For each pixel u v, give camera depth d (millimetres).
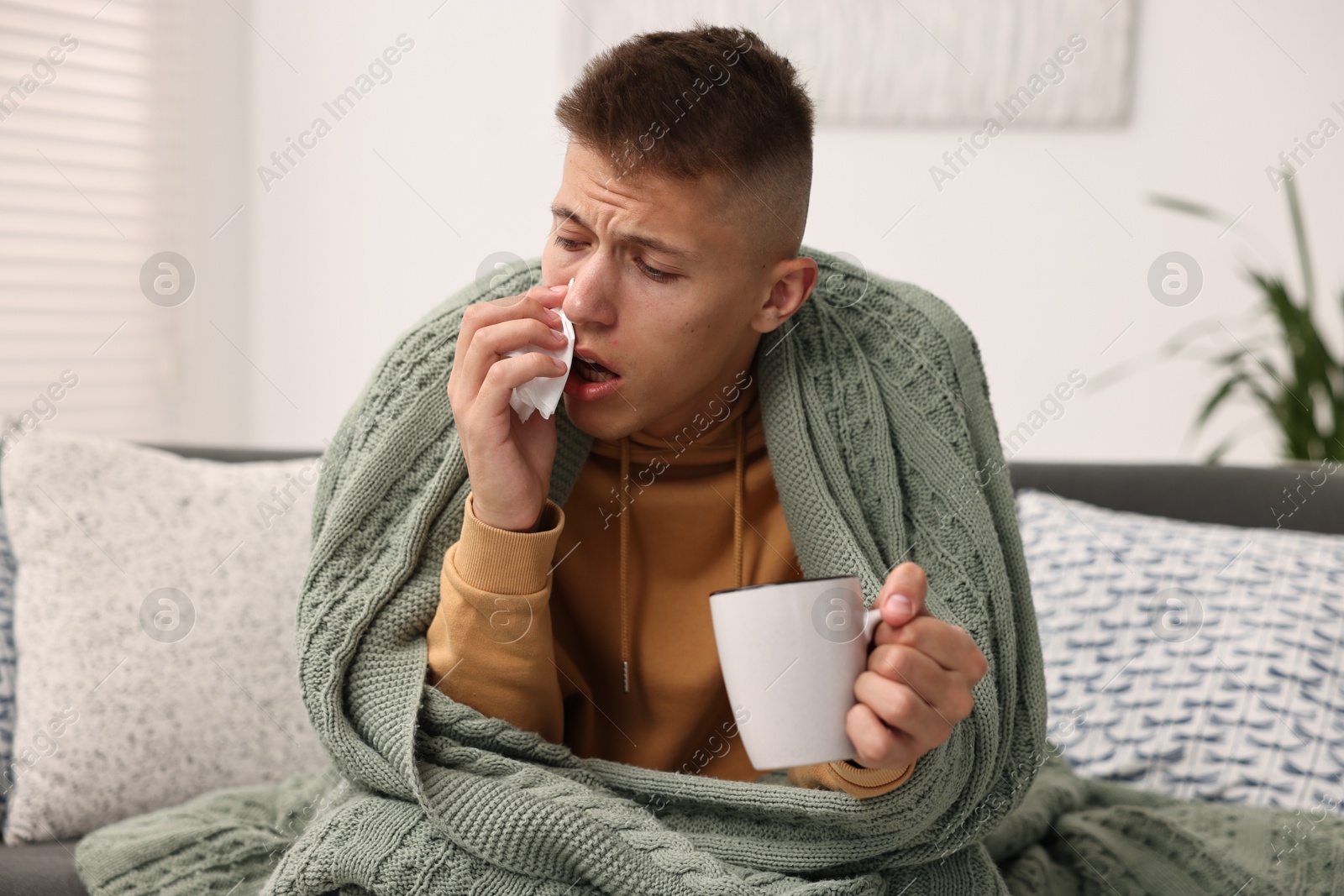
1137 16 2227
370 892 824
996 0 2242
